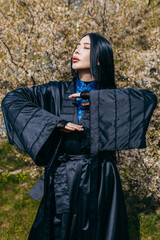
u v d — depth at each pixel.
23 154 2.85
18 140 1.36
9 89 2.71
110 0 2.72
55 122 1.32
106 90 1.37
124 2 2.75
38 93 1.61
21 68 2.66
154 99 1.44
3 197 3.09
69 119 1.45
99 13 2.70
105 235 1.40
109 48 1.52
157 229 2.48
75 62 1.50
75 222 1.40
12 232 2.39
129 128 1.35
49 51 2.65
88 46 1.50
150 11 2.90
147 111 1.39
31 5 2.61
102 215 1.39
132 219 2.61
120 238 1.43
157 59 2.69
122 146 1.35
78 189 1.39
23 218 2.60
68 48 2.69
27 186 3.32
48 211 1.43
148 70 2.70
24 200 2.97
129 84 2.74
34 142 1.29
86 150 1.42
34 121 1.33
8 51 2.66
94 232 1.37
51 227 1.44
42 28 2.64
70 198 1.40
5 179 3.45
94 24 2.70
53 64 2.69
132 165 2.77
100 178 1.42
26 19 2.68
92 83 1.52
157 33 2.73
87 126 1.42
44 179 1.49
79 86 1.52
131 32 2.87
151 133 2.73
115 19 2.78
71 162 1.43
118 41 2.85
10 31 2.65
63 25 2.64
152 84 2.75
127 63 2.76
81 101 1.48
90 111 1.34
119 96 1.36
